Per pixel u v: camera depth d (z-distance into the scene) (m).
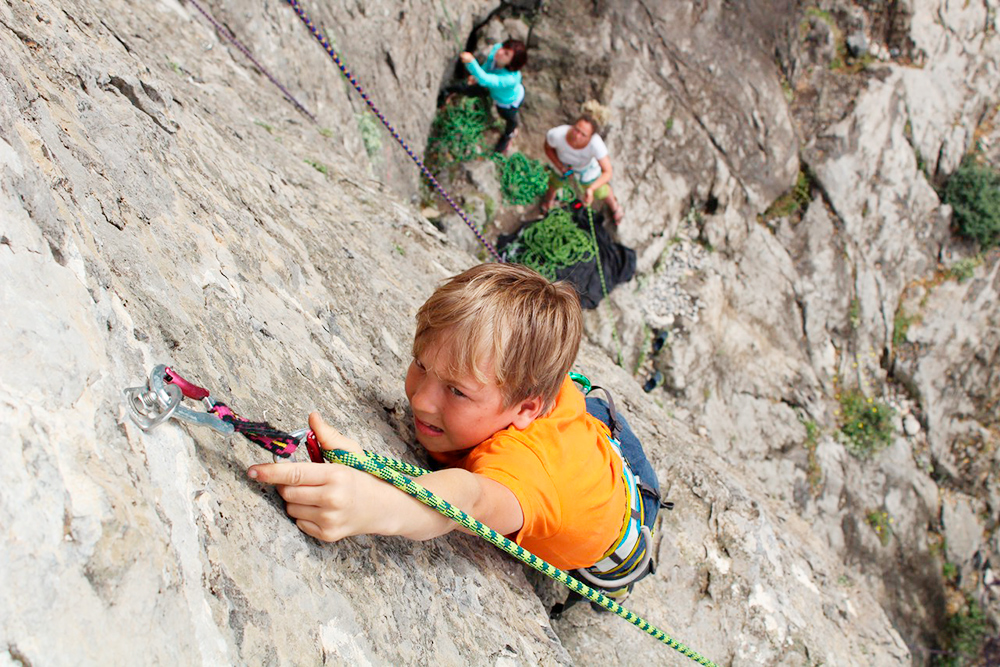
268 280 2.19
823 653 3.37
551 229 7.78
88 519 1.00
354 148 6.29
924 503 9.44
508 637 2.00
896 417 9.60
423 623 1.71
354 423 1.99
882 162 9.70
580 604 2.91
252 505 1.40
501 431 1.89
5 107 1.38
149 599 1.03
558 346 1.78
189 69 4.03
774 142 9.16
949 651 9.21
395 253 3.94
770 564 3.60
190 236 1.90
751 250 9.07
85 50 2.21
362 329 2.63
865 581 8.90
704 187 8.82
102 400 1.15
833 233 9.52
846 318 9.45
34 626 0.88
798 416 8.84
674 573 3.32
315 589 1.43
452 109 8.07
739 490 3.94
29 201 1.25
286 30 5.59
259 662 1.22
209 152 2.60
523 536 1.80
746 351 8.73
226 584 1.23
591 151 7.48
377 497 1.43
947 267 10.08
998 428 9.98
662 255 8.59
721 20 9.02
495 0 8.14
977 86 10.30
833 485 8.90
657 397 8.12
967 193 9.96
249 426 1.32
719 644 3.17
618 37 8.55
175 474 1.24
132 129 2.02
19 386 1.03
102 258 1.41
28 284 1.13
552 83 8.46
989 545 9.64
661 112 8.65
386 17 6.71
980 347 9.93
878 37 10.08
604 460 2.08
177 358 1.44
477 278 1.75
